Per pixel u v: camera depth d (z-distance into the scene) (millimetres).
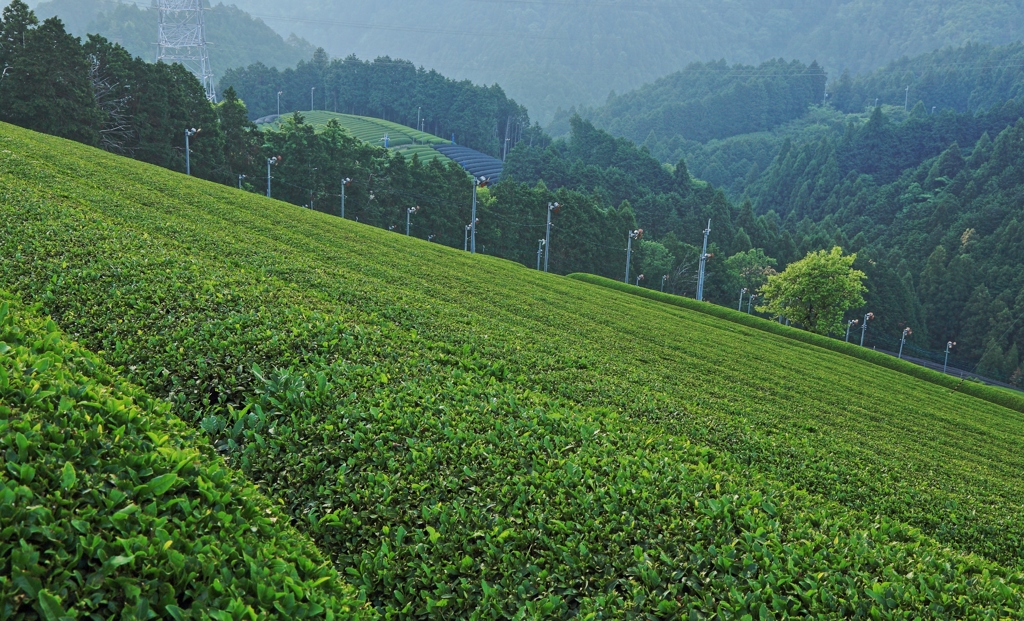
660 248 125688
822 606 7926
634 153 196125
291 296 17281
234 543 6816
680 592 8203
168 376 11312
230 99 86312
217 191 39906
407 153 187500
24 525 5672
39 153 32438
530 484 9961
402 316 19922
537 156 175000
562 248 113625
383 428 10695
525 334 23828
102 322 12453
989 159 190125
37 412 7078
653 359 28625
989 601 8383
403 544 8703
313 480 9766
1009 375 128625
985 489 20688
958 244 160500
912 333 139750
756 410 23547
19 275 13578
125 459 6996
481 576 8266
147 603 5633
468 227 97750
